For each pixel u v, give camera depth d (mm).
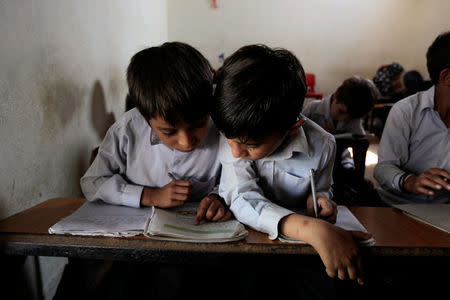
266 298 879
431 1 5676
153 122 819
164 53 808
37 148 1052
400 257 681
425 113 1314
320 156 928
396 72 5652
